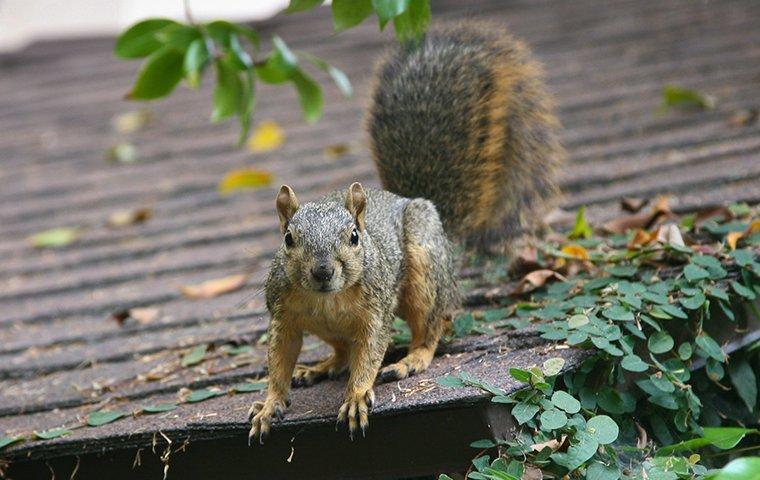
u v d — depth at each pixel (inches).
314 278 254.7
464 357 282.0
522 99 366.0
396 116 349.7
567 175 415.2
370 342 269.7
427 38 367.6
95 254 462.6
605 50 593.6
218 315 366.6
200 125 625.3
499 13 697.6
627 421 270.1
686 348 274.1
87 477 286.0
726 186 367.6
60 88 740.7
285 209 277.0
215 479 274.4
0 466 283.0
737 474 220.1
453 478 257.0
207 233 459.5
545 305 301.3
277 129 581.9
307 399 276.1
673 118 466.3
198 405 287.7
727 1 645.3
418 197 342.6
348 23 292.0
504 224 360.8
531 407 241.3
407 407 246.7
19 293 431.8
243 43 714.2
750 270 285.7
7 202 554.9
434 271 297.0
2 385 344.8
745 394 289.9
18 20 1178.6
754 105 458.0
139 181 552.7
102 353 351.3
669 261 307.1
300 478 267.3
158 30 336.5
